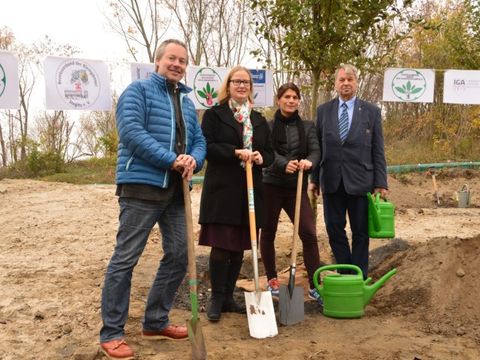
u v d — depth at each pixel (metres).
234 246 4.46
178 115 3.92
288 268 6.25
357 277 4.62
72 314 4.75
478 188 16.36
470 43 15.07
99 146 22.92
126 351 3.74
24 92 22.42
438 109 22.17
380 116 5.21
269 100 6.98
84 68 6.24
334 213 5.20
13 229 8.98
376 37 6.33
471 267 5.00
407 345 3.96
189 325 3.67
